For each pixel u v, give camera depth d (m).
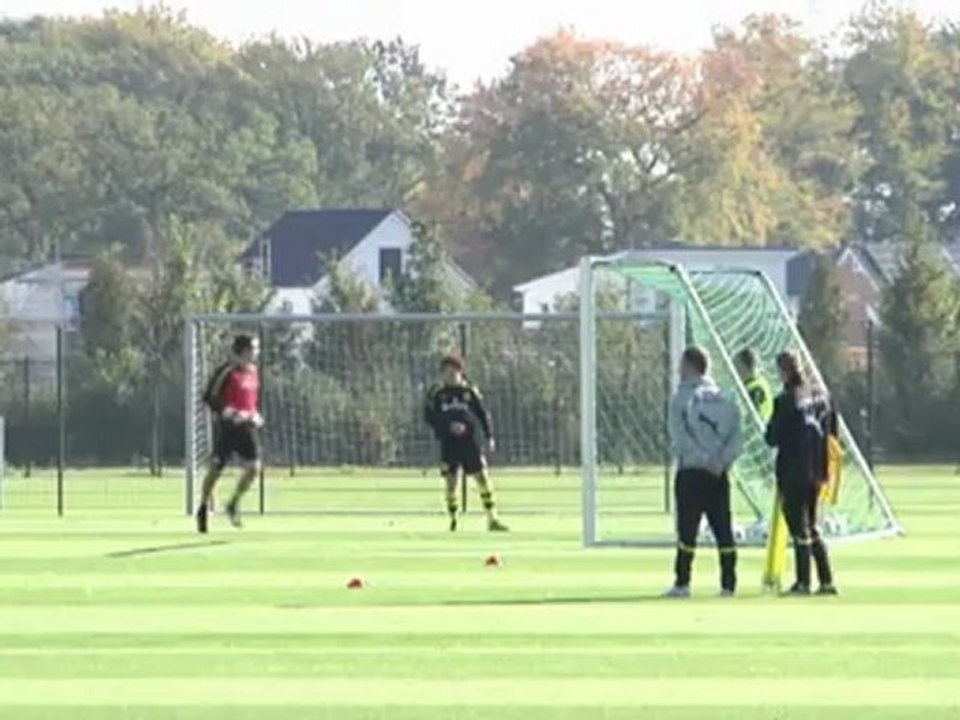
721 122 181.38
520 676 36.28
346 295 122.31
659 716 32.78
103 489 92.19
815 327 114.31
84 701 34.09
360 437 95.38
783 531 48.06
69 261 181.62
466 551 58.47
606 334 95.50
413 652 38.94
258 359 78.69
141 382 107.44
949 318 108.94
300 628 42.12
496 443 95.38
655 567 53.78
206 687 35.31
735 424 46.88
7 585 50.00
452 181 184.88
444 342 95.81
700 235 182.12
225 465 72.19
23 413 107.19
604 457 95.06
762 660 37.94
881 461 108.31
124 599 47.12
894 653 38.78
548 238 181.12
